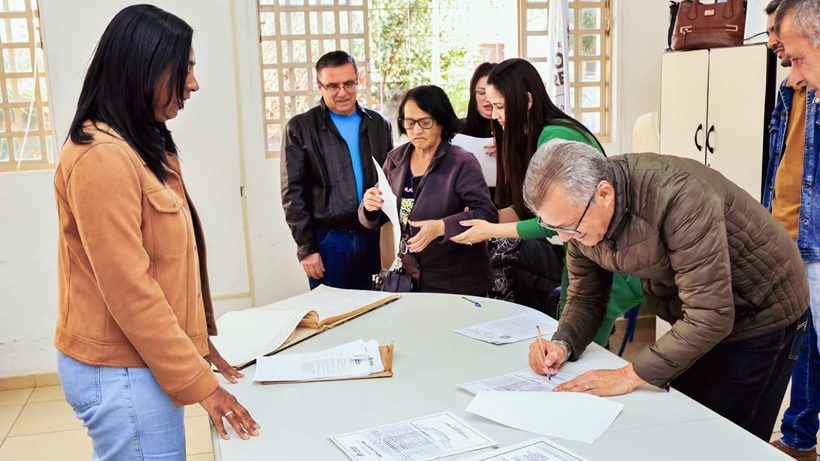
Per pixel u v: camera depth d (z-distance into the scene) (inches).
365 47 159.9
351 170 127.0
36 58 147.9
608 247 64.6
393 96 172.9
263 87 156.1
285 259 160.6
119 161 53.2
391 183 110.8
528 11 166.4
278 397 65.3
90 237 52.4
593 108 170.6
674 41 142.1
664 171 61.1
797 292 69.6
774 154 108.2
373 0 168.2
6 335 149.9
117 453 57.5
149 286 54.1
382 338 81.0
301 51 157.4
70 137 54.5
